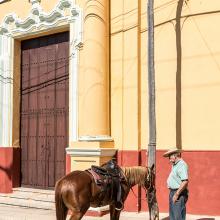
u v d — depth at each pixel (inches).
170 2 496.4
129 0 519.2
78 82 552.1
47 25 591.5
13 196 588.4
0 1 633.6
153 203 376.8
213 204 460.8
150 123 428.1
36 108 619.5
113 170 362.6
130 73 514.0
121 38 522.0
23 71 635.5
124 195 365.7
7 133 624.4
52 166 595.8
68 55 586.6
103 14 524.7
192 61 479.5
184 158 476.7
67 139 579.8
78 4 557.6
